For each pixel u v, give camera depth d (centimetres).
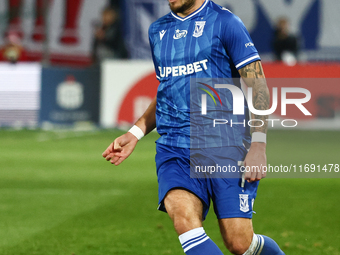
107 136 5200
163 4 6956
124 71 5488
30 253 1720
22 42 7238
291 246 1820
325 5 6862
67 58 7225
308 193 2872
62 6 7162
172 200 1147
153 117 1360
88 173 3478
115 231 2020
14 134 5297
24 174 3422
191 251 1102
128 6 6988
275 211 2408
